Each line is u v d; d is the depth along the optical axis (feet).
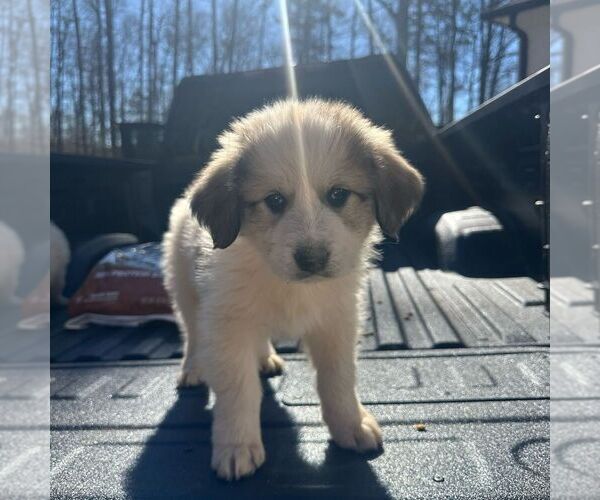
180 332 2.16
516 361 1.66
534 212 2.53
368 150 1.38
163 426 1.37
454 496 1.03
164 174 3.46
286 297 1.30
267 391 1.57
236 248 1.32
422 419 1.34
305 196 1.26
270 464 1.18
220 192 1.33
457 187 3.46
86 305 2.29
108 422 1.39
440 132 3.47
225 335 1.27
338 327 1.32
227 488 1.09
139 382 1.66
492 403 1.41
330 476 1.12
